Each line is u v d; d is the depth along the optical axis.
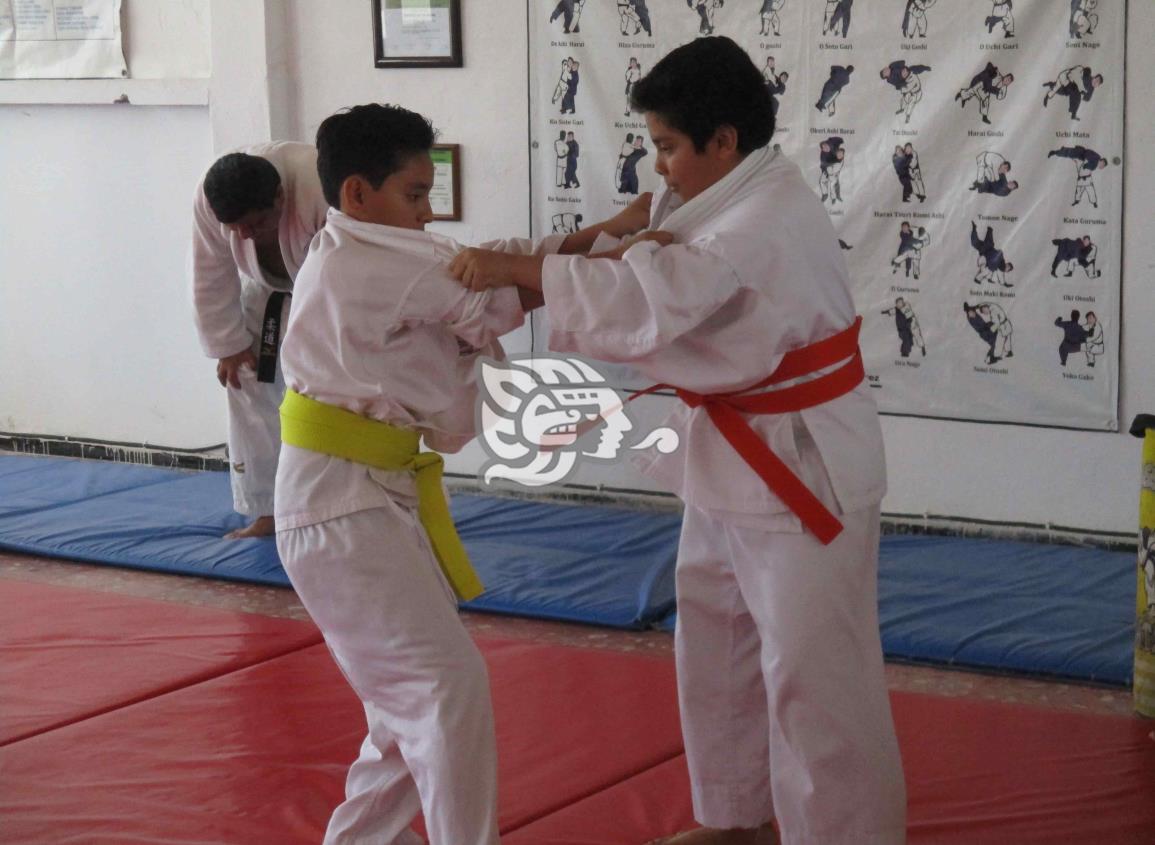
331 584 2.29
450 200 5.77
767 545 2.26
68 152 6.50
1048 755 3.11
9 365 6.89
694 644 2.54
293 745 3.21
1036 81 4.76
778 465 2.23
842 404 2.29
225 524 5.26
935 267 5.01
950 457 5.10
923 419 5.12
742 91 2.21
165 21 6.21
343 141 2.30
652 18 5.31
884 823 2.27
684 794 2.92
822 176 5.14
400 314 2.23
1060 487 4.95
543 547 4.93
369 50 5.81
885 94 4.98
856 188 5.09
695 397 2.33
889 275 5.09
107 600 4.38
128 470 6.25
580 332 2.16
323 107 5.94
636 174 5.45
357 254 2.25
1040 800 2.88
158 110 6.26
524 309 2.28
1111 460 4.86
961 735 3.23
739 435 2.27
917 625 4.00
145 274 6.46
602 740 3.22
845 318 2.31
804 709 2.25
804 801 2.27
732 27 5.19
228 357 4.86
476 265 2.21
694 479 2.33
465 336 2.28
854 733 2.25
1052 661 3.72
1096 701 3.54
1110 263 4.76
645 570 4.61
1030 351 4.92
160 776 3.05
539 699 3.49
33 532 5.18
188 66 6.21
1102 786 2.94
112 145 6.40
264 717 3.39
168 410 6.56
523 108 5.59
